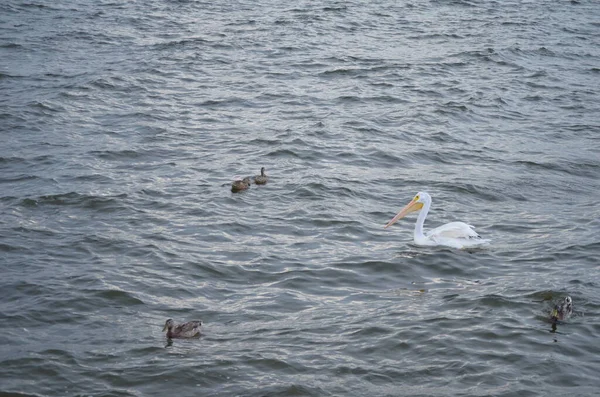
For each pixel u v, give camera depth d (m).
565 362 14.72
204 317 16.34
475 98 34.22
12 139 27.09
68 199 22.11
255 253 19.33
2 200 21.91
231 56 39.41
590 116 32.72
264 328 15.89
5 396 13.49
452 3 55.25
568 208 23.03
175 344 15.18
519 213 22.56
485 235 20.84
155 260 18.72
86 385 13.87
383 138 28.70
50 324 15.84
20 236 19.77
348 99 33.28
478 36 46.00
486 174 25.67
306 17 48.72
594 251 19.75
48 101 30.88
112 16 46.97
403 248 19.83
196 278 18.00
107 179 23.80
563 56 42.59
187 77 35.50
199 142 27.53
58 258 18.69
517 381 14.16
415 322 16.11
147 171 24.64
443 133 29.56
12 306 16.42
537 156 27.62
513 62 40.78
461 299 17.16
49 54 38.28
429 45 43.50
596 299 17.12
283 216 21.59
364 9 51.91
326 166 25.70
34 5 48.72
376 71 37.81
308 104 32.44
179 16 47.78
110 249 19.23
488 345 15.28
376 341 15.39
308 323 16.11
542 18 51.88
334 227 21.02
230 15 48.62
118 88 33.22
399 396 13.73
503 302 16.92
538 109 33.44
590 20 52.06
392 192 23.78
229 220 21.20
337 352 15.02
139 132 28.27
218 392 13.77
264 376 14.23
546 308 16.73
